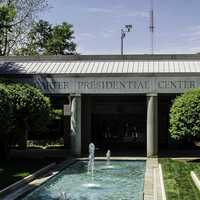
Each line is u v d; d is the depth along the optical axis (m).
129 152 34.81
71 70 32.44
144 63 33.41
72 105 31.14
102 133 41.53
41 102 27.77
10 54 49.47
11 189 17.47
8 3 42.62
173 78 30.27
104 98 41.34
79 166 26.42
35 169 22.95
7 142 28.14
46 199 16.08
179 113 26.88
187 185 18.22
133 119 41.19
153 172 22.61
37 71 32.44
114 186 19.14
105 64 33.41
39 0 45.09
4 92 24.39
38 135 41.41
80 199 16.31
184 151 35.75
